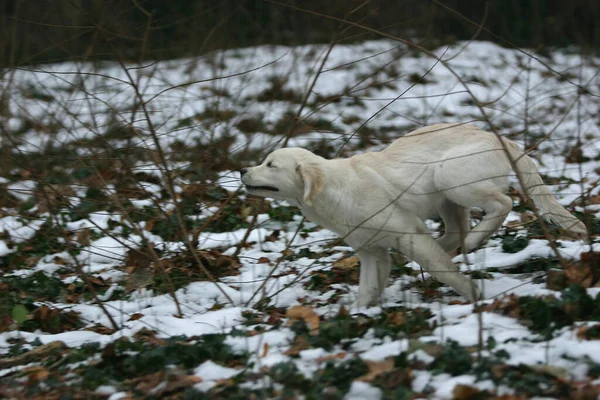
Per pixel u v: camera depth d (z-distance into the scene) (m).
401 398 4.93
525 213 10.36
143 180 12.15
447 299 7.52
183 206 10.07
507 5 25.89
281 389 5.29
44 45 16.09
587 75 20.34
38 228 11.09
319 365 5.63
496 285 7.52
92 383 5.73
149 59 17.73
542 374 5.10
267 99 17.69
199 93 18.08
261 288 8.26
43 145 12.57
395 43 23.20
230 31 18.80
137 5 8.99
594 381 4.97
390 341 6.02
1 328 7.66
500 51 24.34
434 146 7.61
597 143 14.87
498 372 5.12
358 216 7.37
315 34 23.56
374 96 20.16
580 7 24.53
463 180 7.37
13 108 15.37
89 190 11.65
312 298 8.03
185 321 7.26
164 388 5.46
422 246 7.28
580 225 7.61
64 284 9.01
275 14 21.62
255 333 6.57
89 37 16.88
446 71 21.94
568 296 6.15
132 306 8.20
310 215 7.72
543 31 24.41
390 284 8.26
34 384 5.86
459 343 5.79
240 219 11.09
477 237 7.47
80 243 10.30
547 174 12.66
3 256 10.28
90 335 7.17
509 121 17.03
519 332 5.92
